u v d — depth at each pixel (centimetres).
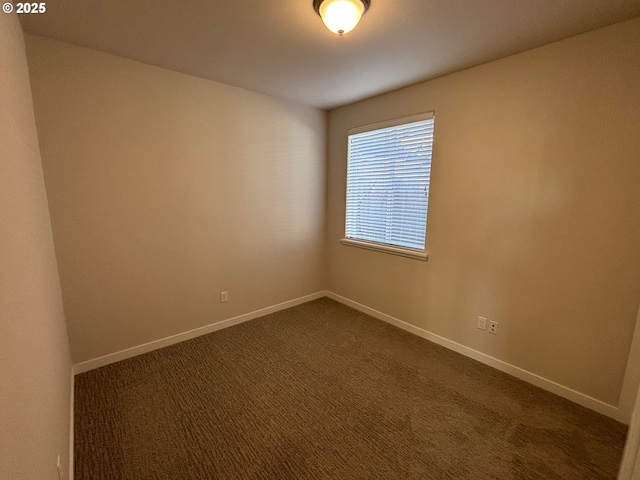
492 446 159
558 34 176
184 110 246
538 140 196
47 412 102
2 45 94
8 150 86
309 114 334
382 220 309
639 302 167
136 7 153
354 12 143
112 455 151
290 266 346
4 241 70
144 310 245
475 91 223
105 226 219
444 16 159
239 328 296
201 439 162
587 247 183
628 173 166
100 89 207
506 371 225
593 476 142
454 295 253
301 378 216
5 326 64
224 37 184
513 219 213
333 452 154
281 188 322
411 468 146
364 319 320
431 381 214
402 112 273
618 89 165
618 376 177
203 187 265
